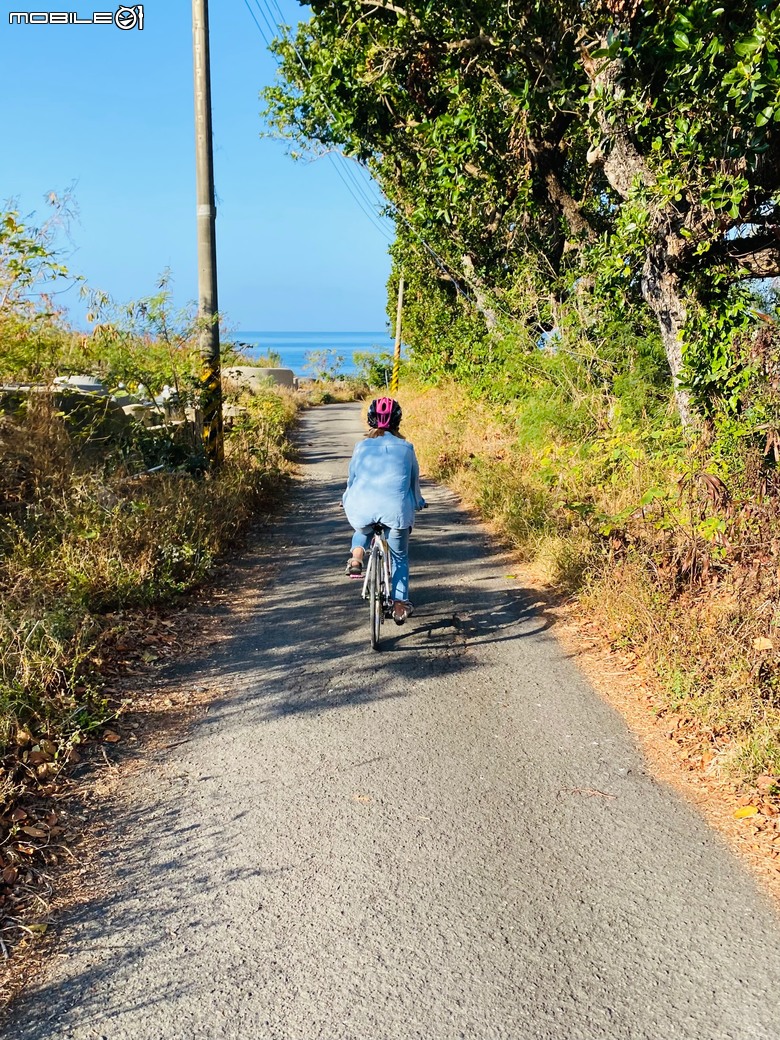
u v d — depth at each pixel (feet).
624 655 20.04
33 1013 9.18
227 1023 9.02
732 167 24.88
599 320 39.55
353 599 24.94
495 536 32.96
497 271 57.36
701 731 15.93
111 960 10.00
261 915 10.80
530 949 10.17
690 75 24.18
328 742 15.71
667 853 12.24
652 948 10.21
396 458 20.54
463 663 19.88
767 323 24.04
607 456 30.19
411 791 13.94
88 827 12.86
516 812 13.32
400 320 100.63
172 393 36.81
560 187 47.11
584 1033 8.91
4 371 28.53
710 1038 8.85
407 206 66.13
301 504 41.01
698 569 20.38
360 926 10.57
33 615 18.74
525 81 35.83
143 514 26.71
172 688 18.22
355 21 39.60
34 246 24.36
